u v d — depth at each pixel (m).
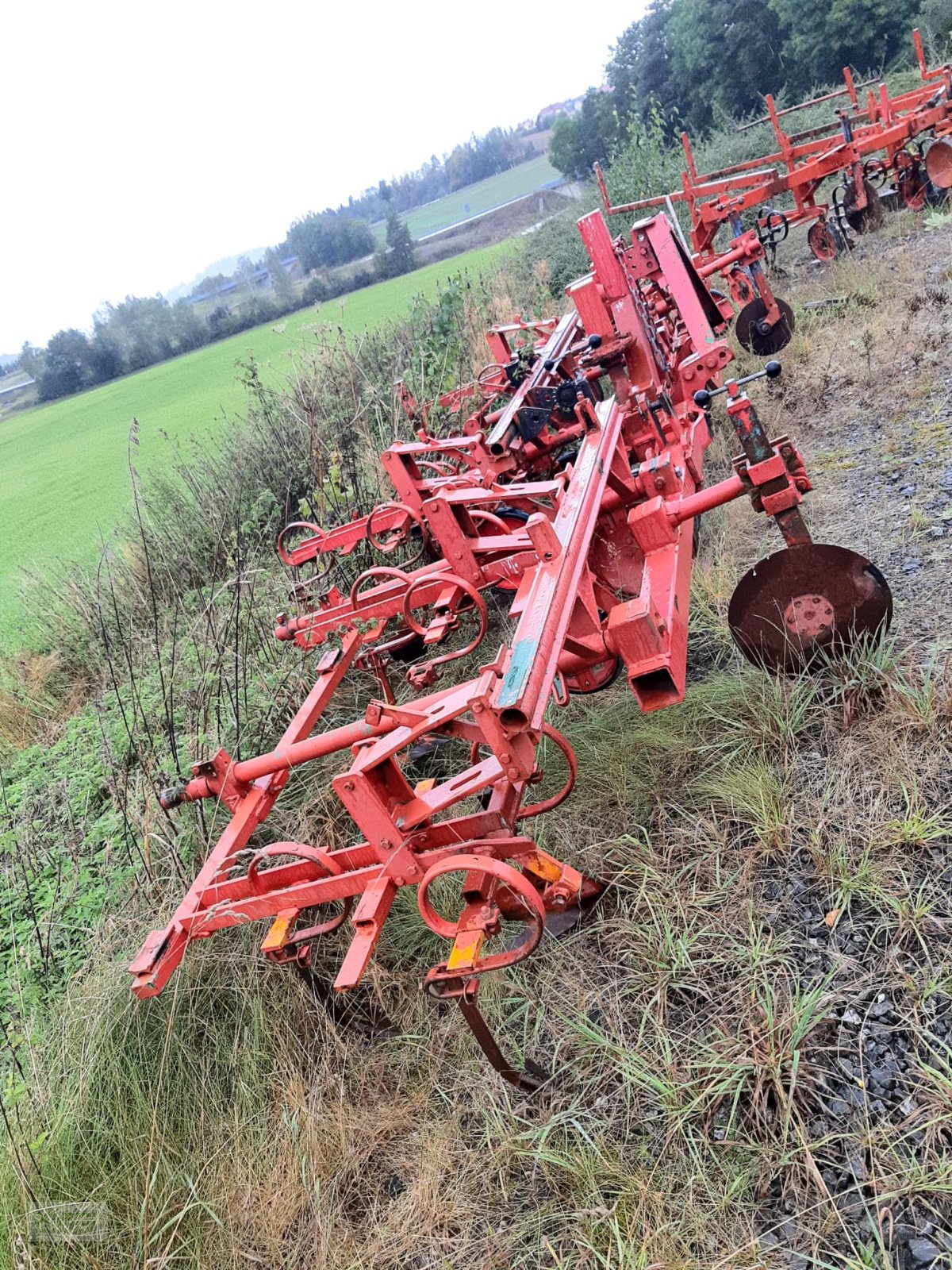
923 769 2.99
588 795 3.57
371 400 7.11
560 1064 2.71
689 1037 2.57
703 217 8.98
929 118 9.12
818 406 6.35
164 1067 2.99
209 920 2.88
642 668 2.79
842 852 2.83
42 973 3.77
